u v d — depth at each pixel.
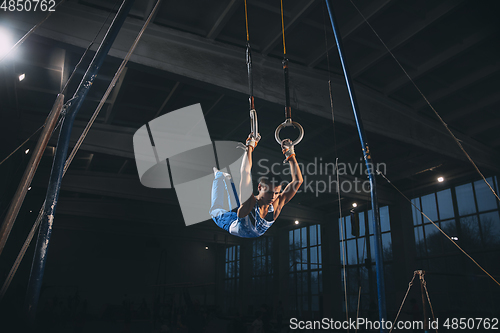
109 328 20.25
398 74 11.12
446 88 11.40
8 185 12.51
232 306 31.73
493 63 10.31
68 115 3.28
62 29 7.48
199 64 9.05
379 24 9.20
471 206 16.52
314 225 24.73
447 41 9.78
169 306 20.05
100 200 22.73
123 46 8.16
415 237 18.67
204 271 34.25
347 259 21.98
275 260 26.91
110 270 30.64
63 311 22.19
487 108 12.18
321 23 9.20
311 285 23.89
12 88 10.96
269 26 9.27
